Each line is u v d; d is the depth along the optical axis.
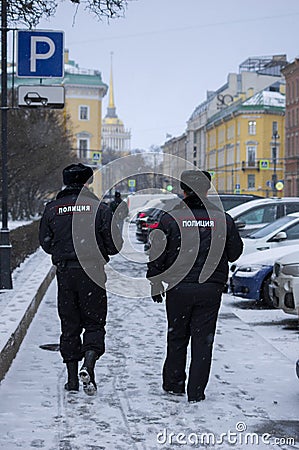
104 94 84.00
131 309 11.36
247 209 17.33
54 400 6.18
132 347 8.40
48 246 6.36
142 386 6.66
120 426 5.52
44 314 10.77
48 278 14.41
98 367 7.40
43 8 9.34
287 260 9.62
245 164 84.44
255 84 97.44
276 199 17.81
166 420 5.68
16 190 37.19
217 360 7.78
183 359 6.38
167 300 6.17
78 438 5.23
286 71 77.88
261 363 7.66
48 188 46.44
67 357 6.47
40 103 11.96
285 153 79.38
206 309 6.08
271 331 9.77
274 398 6.32
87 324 6.41
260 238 13.76
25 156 28.38
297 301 9.34
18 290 11.79
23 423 5.56
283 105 85.94
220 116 92.81
